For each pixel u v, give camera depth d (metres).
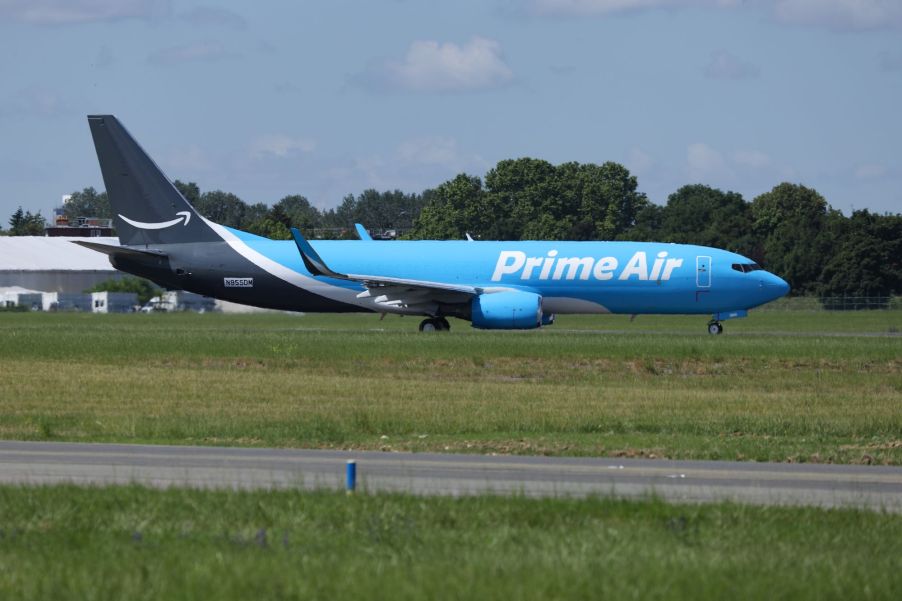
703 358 180.62
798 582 49.56
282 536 57.19
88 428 108.69
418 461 87.12
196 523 60.62
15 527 59.47
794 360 180.38
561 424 112.31
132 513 62.44
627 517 62.59
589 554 53.47
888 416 121.06
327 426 108.88
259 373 165.50
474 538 57.31
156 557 53.03
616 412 123.38
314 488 72.44
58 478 77.75
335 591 47.31
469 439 101.81
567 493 70.38
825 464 88.38
